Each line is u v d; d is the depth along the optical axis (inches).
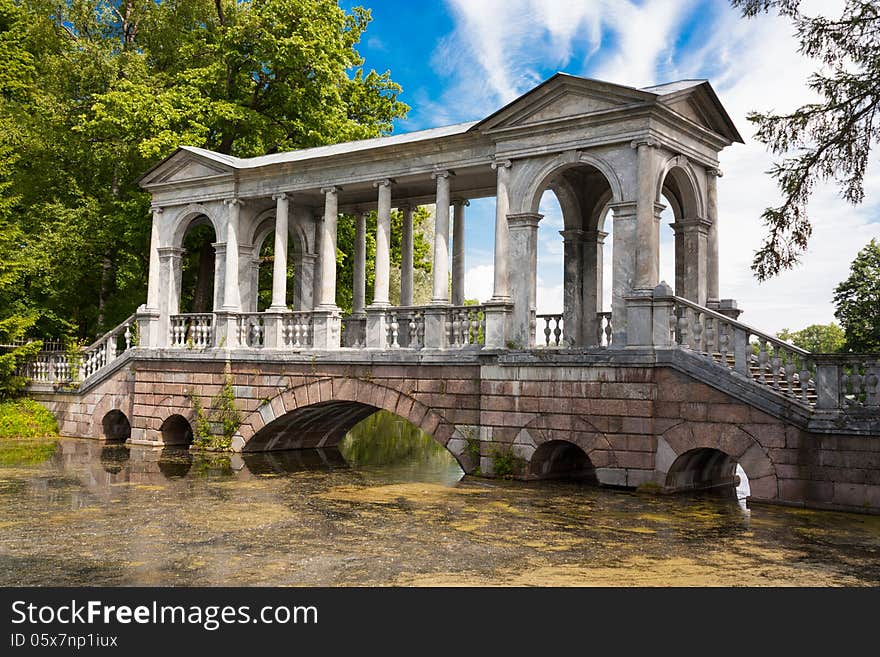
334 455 893.2
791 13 571.2
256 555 413.1
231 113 1064.2
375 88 1250.6
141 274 1133.7
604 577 366.0
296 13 1084.5
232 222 871.7
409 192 882.1
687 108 648.4
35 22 1202.0
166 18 1190.9
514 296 669.3
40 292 1189.7
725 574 370.9
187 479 684.1
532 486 626.5
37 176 1197.7
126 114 1045.2
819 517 499.2
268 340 825.5
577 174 753.6
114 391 956.6
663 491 581.6
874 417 503.8
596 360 609.6
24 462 776.9
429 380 700.7
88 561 401.7
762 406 540.7
